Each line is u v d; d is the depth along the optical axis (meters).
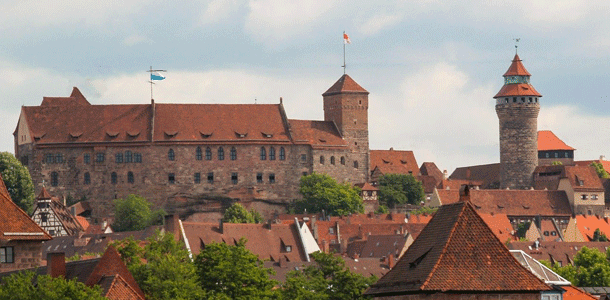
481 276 127.75
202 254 196.25
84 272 156.75
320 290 195.62
